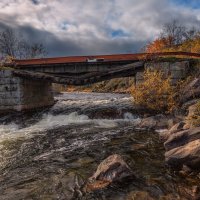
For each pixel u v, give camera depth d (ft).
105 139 48.37
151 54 65.46
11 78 75.61
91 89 319.68
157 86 61.52
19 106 75.25
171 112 58.13
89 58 73.46
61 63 75.61
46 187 29.71
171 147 35.96
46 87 93.45
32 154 42.06
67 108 82.17
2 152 43.52
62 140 49.75
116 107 72.79
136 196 26.45
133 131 52.70
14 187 30.19
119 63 71.41
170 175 31.07
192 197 25.67
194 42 100.68
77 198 26.71
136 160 36.55
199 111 44.78
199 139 33.55
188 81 60.70
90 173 32.86
